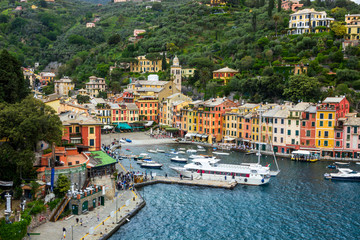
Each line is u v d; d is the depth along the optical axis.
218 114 178.12
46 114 91.62
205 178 116.69
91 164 102.38
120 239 74.00
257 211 90.88
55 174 86.06
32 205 74.50
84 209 82.44
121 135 194.50
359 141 138.25
